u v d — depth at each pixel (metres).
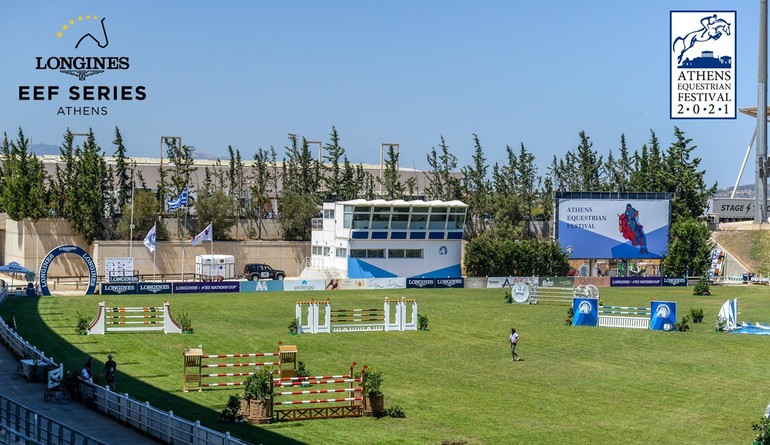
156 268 134.75
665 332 81.12
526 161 185.12
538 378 59.53
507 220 163.50
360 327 80.50
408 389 55.44
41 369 51.62
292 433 43.56
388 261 127.19
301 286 116.69
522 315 92.56
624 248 134.38
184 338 73.25
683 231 134.75
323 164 170.25
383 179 187.38
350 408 48.00
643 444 43.53
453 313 93.75
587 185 188.88
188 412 46.72
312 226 139.38
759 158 158.00
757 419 48.88
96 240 135.12
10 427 39.03
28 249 132.38
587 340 76.12
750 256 146.50
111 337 72.50
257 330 78.81
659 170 171.12
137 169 177.50
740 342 75.50
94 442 35.31
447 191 175.88
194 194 165.38
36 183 135.50
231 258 132.62
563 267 132.88
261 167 164.38
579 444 43.28
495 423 47.00
